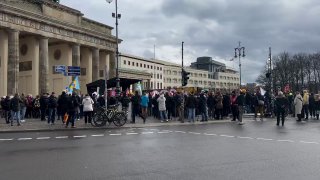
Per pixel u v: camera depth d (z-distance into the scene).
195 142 19.56
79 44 75.94
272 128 28.11
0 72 61.66
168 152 15.96
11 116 31.12
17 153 15.72
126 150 16.56
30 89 67.69
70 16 73.88
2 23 58.78
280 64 134.88
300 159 14.16
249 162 13.50
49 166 12.73
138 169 12.21
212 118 40.09
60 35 70.62
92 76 81.75
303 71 136.88
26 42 68.62
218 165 12.91
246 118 41.31
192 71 192.62
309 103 41.31
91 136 22.88
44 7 67.12
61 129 27.47
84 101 32.09
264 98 42.78
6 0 60.28
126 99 34.66
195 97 35.34
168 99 38.88
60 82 75.38
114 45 87.31
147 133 24.67
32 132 25.95
